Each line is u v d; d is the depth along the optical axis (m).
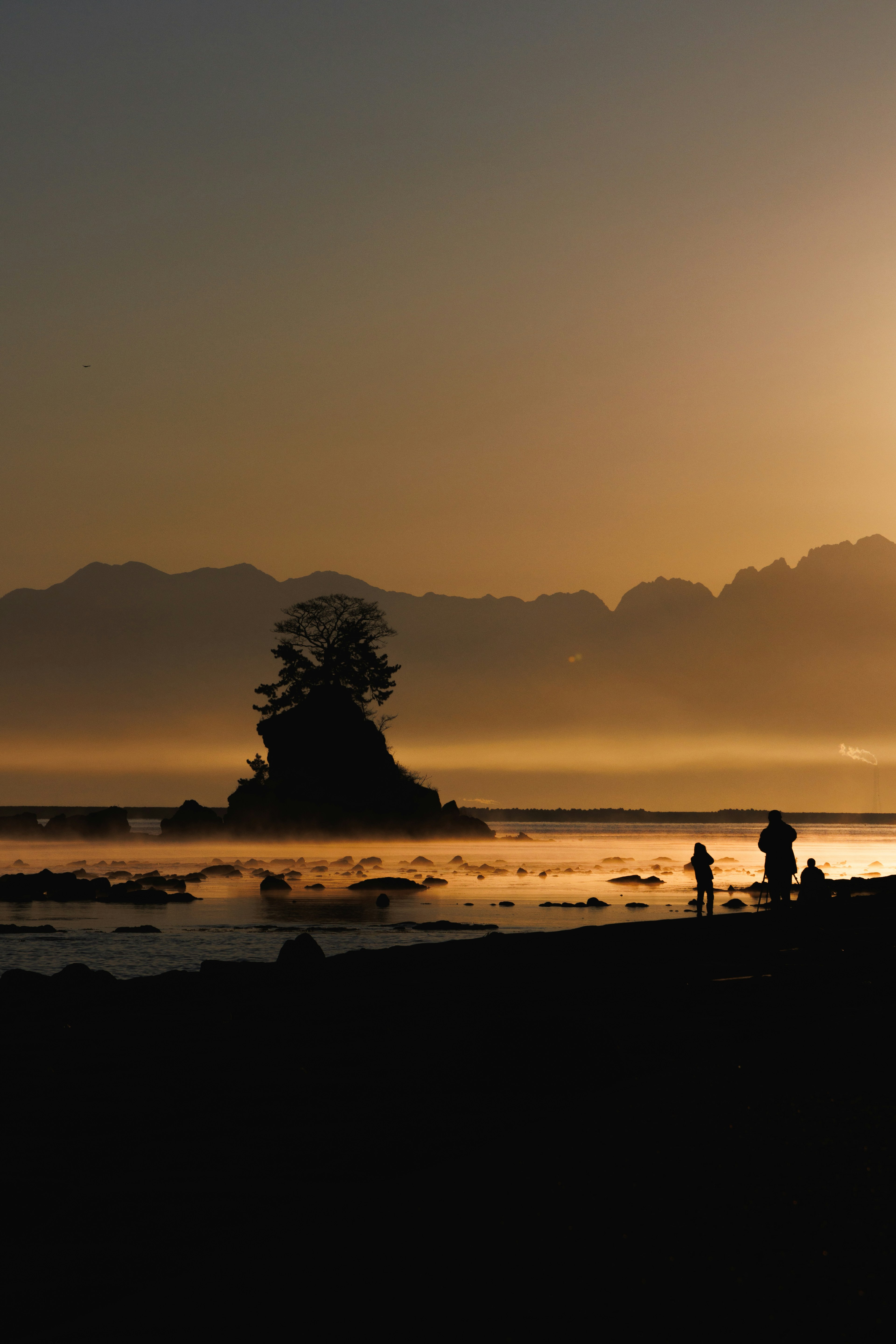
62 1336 10.23
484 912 85.44
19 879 106.69
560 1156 15.35
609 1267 11.33
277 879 112.81
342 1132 17.42
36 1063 23.05
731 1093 19.05
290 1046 24.83
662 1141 15.93
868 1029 25.52
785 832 50.28
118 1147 16.67
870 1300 10.50
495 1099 19.61
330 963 42.00
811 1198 13.30
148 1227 13.27
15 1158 16.08
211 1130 17.59
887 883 89.25
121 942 64.94
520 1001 30.97
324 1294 10.88
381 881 111.75
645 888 112.94
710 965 39.44
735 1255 11.56
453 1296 10.71
